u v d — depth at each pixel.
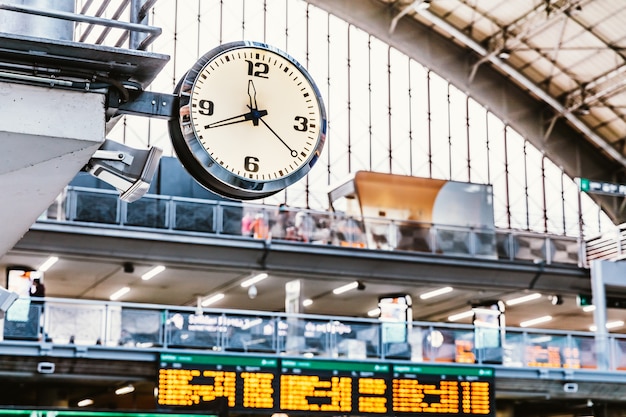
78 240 29.09
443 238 33.59
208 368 24.06
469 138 46.66
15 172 6.37
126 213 29.69
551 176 47.59
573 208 47.53
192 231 30.31
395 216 33.78
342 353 25.44
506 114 47.28
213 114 6.30
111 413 9.57
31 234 28.58
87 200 29.30
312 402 24.70
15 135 5.89
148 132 40.84
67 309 23.47
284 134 6.43
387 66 45.97
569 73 45.38
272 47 6.51
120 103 6.16
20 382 28.45
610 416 30.61
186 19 42.97
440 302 37.38
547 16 42.09
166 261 30.23
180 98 6.25
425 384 25.88
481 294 35.75
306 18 45.03
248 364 24.39
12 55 5.79
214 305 38.03
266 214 31.44
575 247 35.62
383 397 25.39
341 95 44.88
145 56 5.86
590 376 27.89
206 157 6.22
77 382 27.77
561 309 38.84
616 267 33.69
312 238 31.83
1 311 9.66
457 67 46.84
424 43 46.44
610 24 41.59
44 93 5.95
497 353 26.95
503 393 27.36
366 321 25.73
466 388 26.20
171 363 23.81
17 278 30.34
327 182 43.41
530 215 46.72
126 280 33.41
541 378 27.38
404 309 34.25
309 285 34.16
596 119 46.66
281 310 39.19
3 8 5.64
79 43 5.73
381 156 44.88
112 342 23.61
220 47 6.40
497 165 46.81
